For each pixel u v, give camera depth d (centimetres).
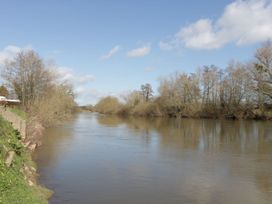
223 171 2861
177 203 1988
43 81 6688
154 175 2659
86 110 19538
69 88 9238
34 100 6022
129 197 2077
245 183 2470
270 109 9444
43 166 2841
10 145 2245
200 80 11250
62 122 8006
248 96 9800
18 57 6569
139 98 13962
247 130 6688
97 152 3716
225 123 8681
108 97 15712
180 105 11531
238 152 3916
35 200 1653
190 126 7712
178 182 2456
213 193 2211
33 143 3694
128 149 4022
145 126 7719
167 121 9675
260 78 8906
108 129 6794
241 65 10244
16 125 3108
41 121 5653
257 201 2070
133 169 2864
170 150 4009
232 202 2036
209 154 3744
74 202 1950
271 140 5091
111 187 2280
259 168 3006
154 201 2012
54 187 2236
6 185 1568
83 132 6022
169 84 11956
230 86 10281
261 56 8800
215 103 10856
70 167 2862
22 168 2130
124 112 14112
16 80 6519
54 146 4053
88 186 2291
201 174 2733
